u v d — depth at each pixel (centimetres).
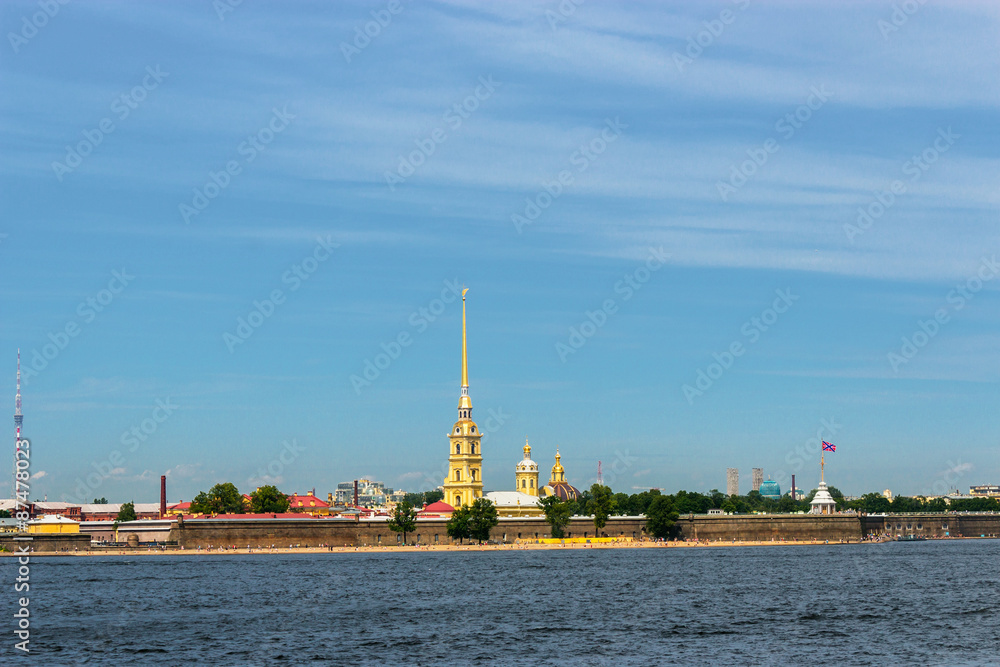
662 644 12175
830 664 10875
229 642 12500
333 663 11144
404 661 11212
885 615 14662
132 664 11169
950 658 11175
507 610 15475
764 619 14275
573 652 11675
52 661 11356
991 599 16775
